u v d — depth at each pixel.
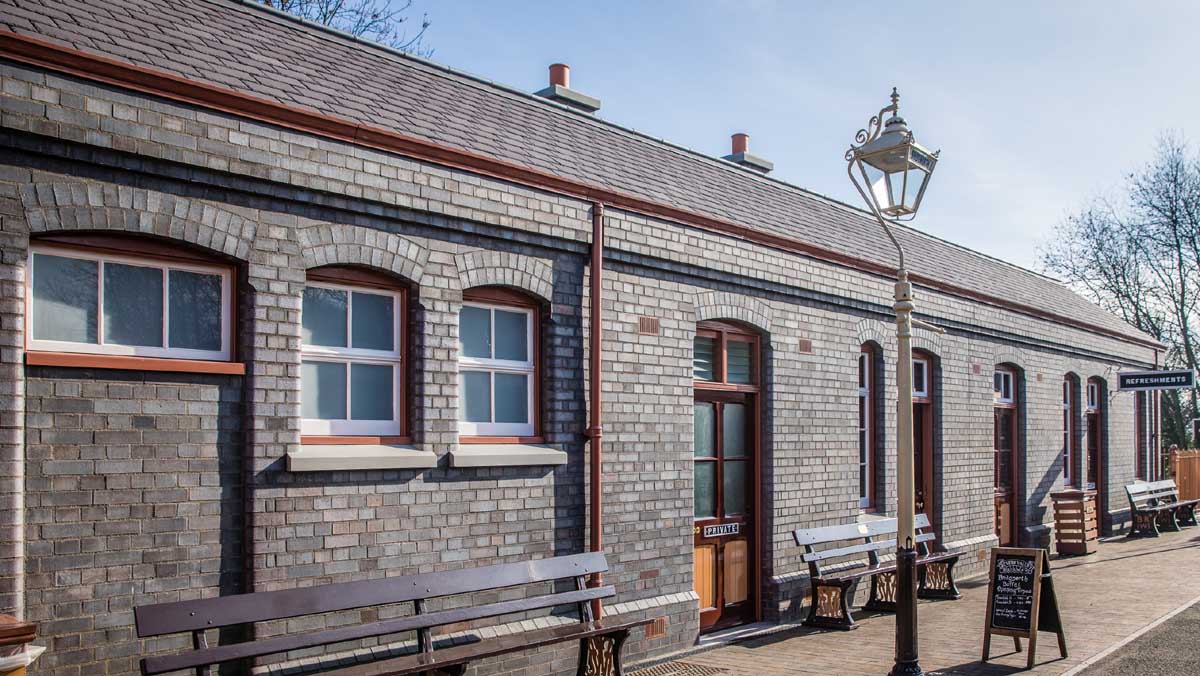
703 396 10.10
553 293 8.28
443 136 7.79
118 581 5.82
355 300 7.25
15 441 5.43
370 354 7.26
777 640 9.72
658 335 9.16
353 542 6.84
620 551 8.67
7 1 6.02
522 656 7.67
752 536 10.50
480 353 7.97
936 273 13.80
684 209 9.27
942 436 13.48
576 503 8.36
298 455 6.54
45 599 5.53
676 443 9.27
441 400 7.45
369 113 7.41
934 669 8.55
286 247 6.64
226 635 6.26
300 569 6.55
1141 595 12.45
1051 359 16.92
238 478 6.39
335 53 8.43
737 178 12.05
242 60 7.15
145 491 5.96
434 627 7.22
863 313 12.00
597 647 7.56
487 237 7.81
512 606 7.11
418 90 8.64
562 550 8.22
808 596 10.74
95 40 6.15
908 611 7.55
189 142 6.12
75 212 5.73
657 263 9.12
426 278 7.41
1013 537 15.84
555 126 9.81
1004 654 9.10
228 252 6.36
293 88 7.12
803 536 10.20
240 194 6.45
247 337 6.44
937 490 13.38
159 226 6.06
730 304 9.98
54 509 5.59
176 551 6.07
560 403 8.29
